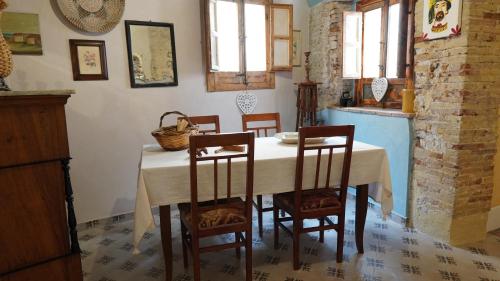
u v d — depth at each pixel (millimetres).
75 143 2709
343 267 2131
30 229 1499
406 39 2781
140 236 1750
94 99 2744
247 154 1746
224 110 3393
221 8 3234
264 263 2209
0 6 1548
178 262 2254
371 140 3039
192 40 3117
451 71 2250
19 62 2426
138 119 2955
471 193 2355
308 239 2521
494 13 2166
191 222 1799
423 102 2492
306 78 3586
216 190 1796
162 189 1792
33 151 1470
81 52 2643
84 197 2795
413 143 2613
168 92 3068
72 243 1641
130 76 2865
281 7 3451
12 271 1462
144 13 2869
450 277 1996
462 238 2410
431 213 2506
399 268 2105
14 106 1396
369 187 2346
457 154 2262
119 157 2908
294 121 3809
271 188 1974
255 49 3496
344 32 3371
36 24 2453
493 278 1979
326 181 2053
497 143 2467
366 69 3451
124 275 2115
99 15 2658
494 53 2219
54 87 2572
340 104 3574
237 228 1851
